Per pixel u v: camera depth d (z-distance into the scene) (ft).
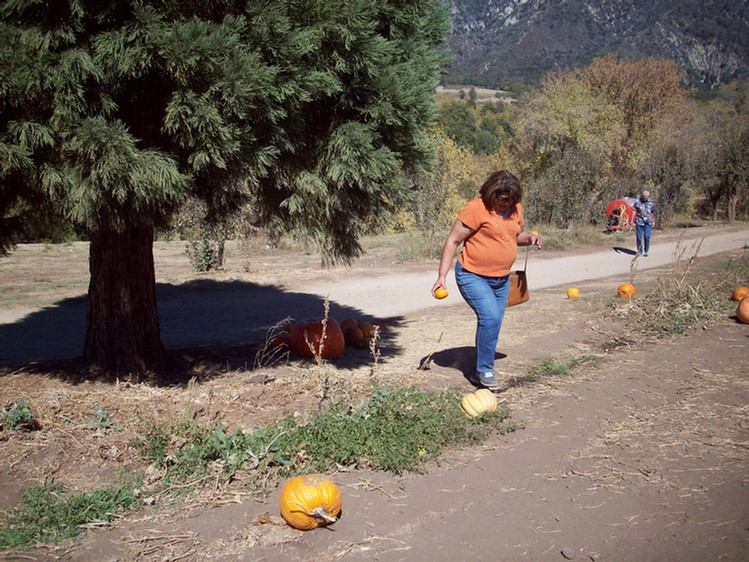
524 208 88.53
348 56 17.54
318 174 18.33
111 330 20.15
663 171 98.78
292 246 63.98
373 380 18.53
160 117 16.01
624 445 14.75
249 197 21.44
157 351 21.07
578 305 32.73
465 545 10.75
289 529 11.31
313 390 18.38
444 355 23.45
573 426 16.03
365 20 17.22
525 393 18.65
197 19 15.25
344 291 43.11
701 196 110.93
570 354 22.93
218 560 10.37
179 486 12.83
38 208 16.96
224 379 20.27
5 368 21.66
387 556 10.44
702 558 10.08
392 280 47.44
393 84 18.08
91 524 11.42
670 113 143.64
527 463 13.97
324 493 11.23
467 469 13.74
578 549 10.52
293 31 16.39
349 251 20.95
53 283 44.80
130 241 19.95
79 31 14.49
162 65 14.84
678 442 14.76
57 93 13.97
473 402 16.67
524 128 115.44
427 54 20.36
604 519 11.50
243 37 16.34
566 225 84.64
